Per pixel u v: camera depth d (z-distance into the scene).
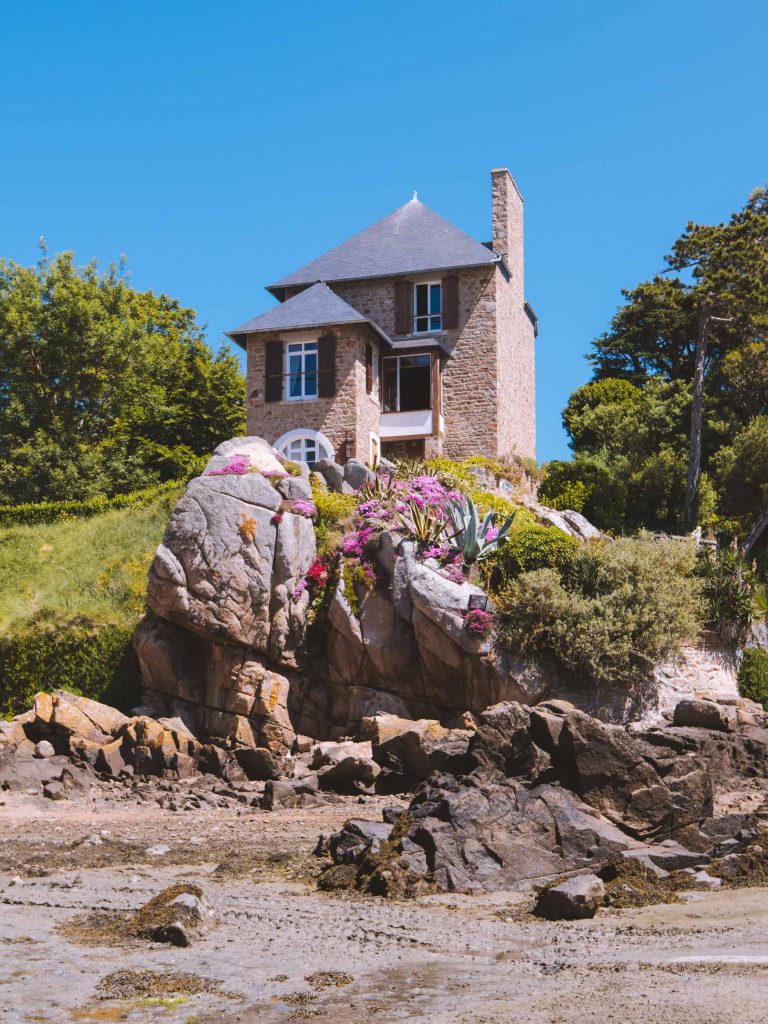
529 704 24.53
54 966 9.06
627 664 24.92
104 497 37.84
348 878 12.20
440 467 34.56
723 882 11.71
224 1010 7.86
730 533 38.03
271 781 19.95
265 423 37.06
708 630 26.56
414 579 25.47
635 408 47.75
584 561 26.08
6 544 34.97
